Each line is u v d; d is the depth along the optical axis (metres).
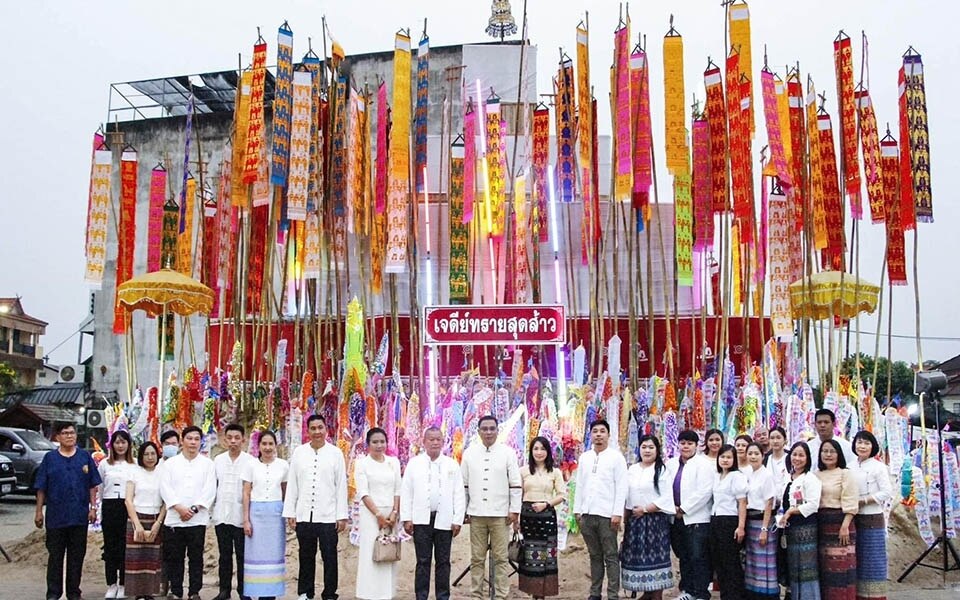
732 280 12.55
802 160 10.00
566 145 10.47
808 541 6.34
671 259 12.66
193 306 9.99
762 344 9.91
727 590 6.70
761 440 8.53
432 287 12.63
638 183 9.78
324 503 6.99
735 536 6.69
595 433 7.05
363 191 10.46
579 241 12.63
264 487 7.04
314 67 10.21
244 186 10.41
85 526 7.29
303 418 9.84
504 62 15.39
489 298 11.54
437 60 17.66
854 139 9.97
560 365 9.84
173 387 10.15
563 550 8.76
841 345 9.75
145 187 19.33
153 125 19.50
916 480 9.12
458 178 10.66
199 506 7.10
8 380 28.39
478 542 6.93
